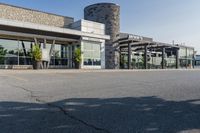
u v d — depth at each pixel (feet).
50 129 13.92
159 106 19.88
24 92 27.37
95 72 73.10
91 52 109.19
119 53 133.59
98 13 133.28
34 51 86.22
